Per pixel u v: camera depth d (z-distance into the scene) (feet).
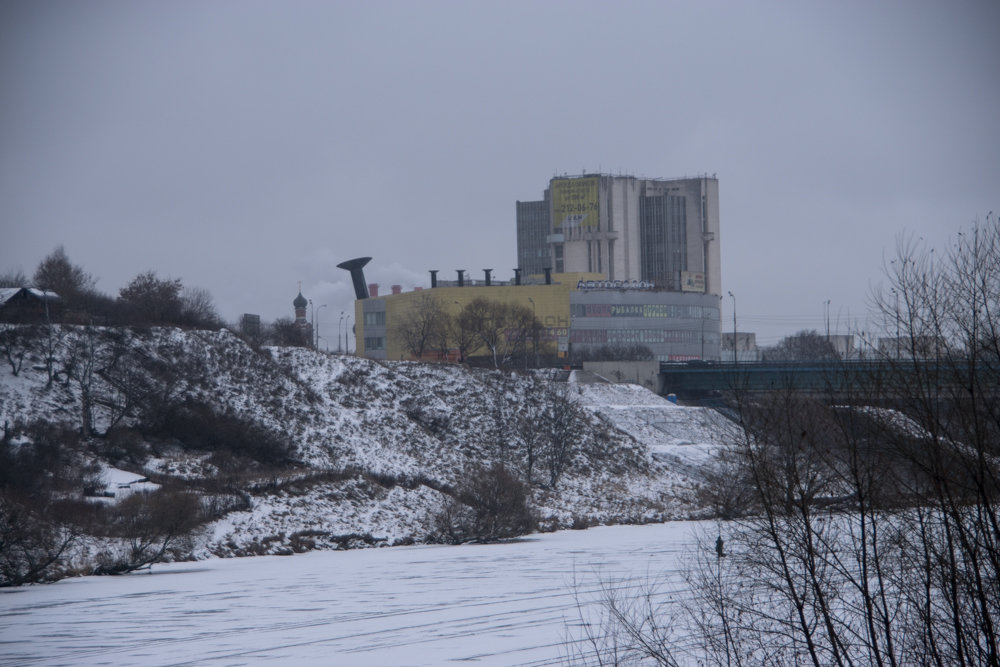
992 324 85.61
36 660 193.57
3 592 279.28
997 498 84.79
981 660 85.56
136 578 305.12
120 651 200.44
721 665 106.93
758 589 105.19
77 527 327.88
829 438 92.38
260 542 365.40
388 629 217.97
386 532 399.65
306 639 209.05
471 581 288.92
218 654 196.03
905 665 91.04
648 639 137.18
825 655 97.04
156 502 342.44
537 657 177.58
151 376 472.85
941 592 89.56
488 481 411.95
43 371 451.12
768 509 95.09
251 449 453.99
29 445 377.71
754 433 97.60
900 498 88.99
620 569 296.30
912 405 87.25
